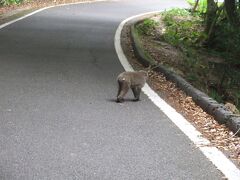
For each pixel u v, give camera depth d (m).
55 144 5.74
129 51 14.44
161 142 6.07
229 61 14.32
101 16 24.72
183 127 6.80
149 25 22.62
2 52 12.23
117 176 4.91
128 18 24.69
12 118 6.69
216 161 5.51
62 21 20.86
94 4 31.34
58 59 11.90
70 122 6.67
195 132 6.61
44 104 7.55
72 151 5.54
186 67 13.63
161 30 22.73
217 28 20.09
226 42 16.05
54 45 14.20
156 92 9.05
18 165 5.05
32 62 11.19
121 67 11.49
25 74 9.76
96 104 7.79
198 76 13.01
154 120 7.08
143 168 5.16
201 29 23.70
